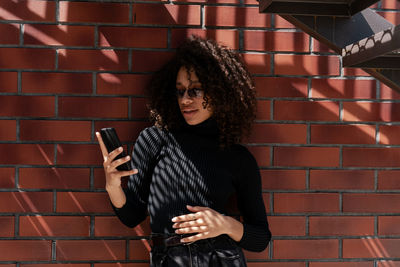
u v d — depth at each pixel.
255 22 1.87
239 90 1.66
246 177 1.64
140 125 1.84
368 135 1.91
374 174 1.91
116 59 1.83
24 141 1.80
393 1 1.89
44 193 1.81
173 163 1.59
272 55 1.88
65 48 1.82
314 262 1.89
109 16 1.83
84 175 1.83
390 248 1.91
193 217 1.44
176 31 1.84
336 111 1.90
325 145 1.90
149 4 1.84
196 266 1.43
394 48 1.23
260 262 1.87
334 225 1.90
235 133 1.64
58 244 1.82
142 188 1.64
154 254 1.51
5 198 1.80
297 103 1.89
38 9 1.80
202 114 1.61
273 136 1.88
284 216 1.88
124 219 1.59
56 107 1.82
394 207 1.91
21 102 1.80
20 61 1.80
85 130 1.83
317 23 1.57
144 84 1.84
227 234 1.54
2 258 1.79
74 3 1.81
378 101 1.91
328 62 1.90
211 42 1.73
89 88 1.83
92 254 1.83
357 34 1.58
